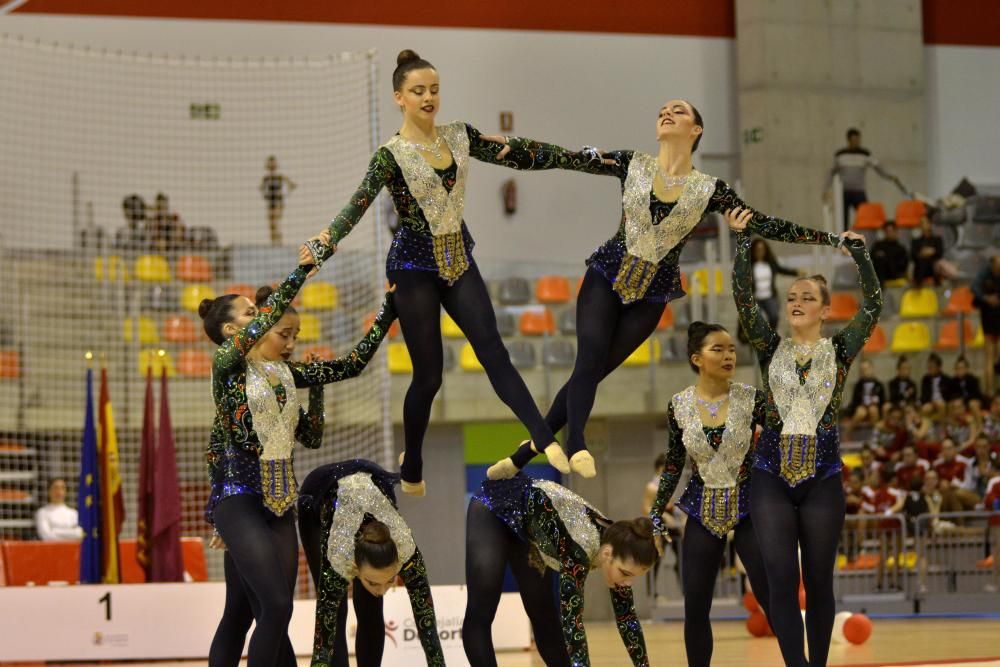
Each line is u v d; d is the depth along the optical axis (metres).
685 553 11.45
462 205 10.02
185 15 30.94
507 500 10.61
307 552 10.80
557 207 33.28
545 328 29.16
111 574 19.25
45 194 29.02
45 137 29.17
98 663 18.64
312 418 10.74
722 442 11.22
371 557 9.69
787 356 10.86
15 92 29.20
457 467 28.70
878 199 35.16
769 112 34.12
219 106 30.66
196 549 21.34
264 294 11.12
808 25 34.66
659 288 10.32
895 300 31.19
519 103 33.59
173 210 29.89
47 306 26.16
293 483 10.26
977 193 35.66
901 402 28.03
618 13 34.41
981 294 29.48
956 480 25.64
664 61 34.62
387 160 9.68
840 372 10.75
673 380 28.17
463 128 10.01
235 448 10.13
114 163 29.75
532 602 10.93
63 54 29.69
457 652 17.75
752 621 20.36
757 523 10.56
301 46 31.72
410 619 17.69
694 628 11.47
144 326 26.59
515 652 18.89
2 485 25.47
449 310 10.12
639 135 34.31
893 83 35.25
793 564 10.33
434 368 10.09
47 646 18.27
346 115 31.58
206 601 18.59
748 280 10.77
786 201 34.00
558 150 10.22
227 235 30.20
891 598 24.38
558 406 10.77
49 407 25.31
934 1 36.38
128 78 30.25
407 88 9.72
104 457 19.55
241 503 10.02
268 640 9.57
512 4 33.66
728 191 10.41
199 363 26.44
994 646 17.23
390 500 10.63
